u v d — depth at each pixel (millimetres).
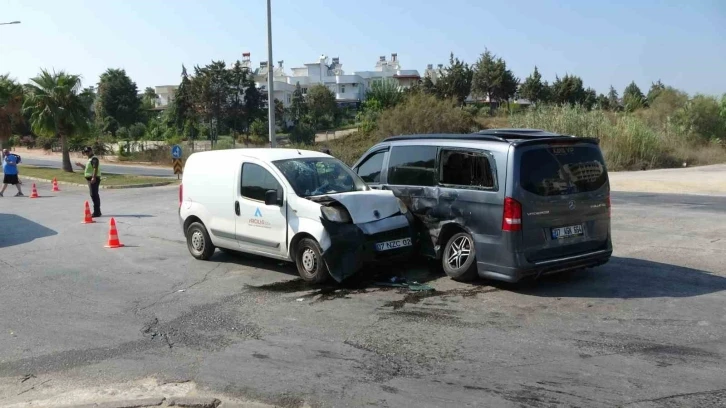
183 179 10422
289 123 75188
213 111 61406
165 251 11312
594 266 7988
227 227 9562
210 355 5832
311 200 8328
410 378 5102
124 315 7281
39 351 6102
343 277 7973
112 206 19281
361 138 42281
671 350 5535
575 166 7695
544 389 4793
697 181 21344
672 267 8656
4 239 13172
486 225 7500
